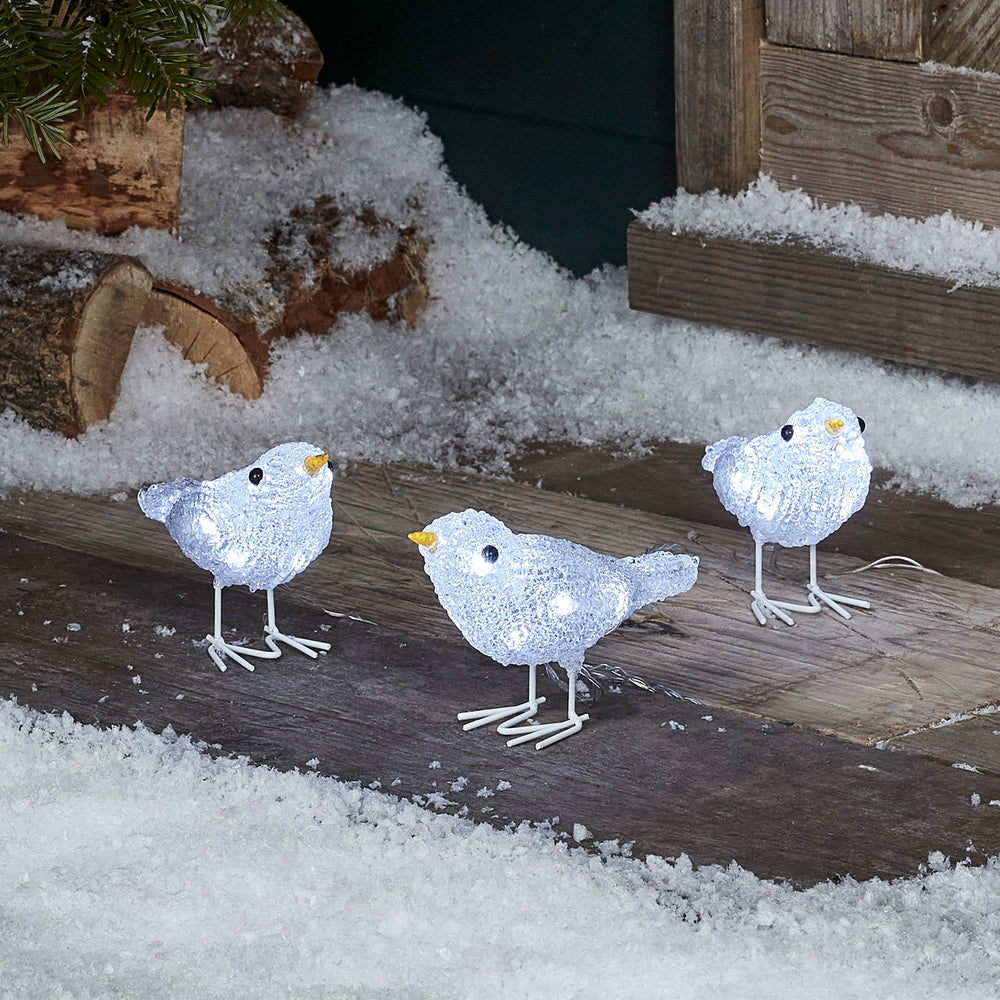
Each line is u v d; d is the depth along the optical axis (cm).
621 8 698
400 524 545
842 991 303
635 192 718
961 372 606
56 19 593
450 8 749
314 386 636
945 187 618
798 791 380
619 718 415
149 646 455
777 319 657
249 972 309
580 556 389
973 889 337
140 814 364
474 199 768
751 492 452
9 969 309
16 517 542
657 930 321
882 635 461
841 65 637
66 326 572
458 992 304
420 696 428
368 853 348
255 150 698
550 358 695
